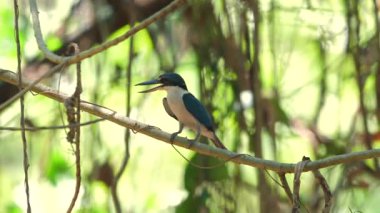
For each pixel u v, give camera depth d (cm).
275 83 1245
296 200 796
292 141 1449
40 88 882
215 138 1029
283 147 1443
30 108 1315
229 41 1210
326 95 1388
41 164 1352
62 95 875
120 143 1399
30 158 1289
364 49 1266
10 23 1340
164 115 1456
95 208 1287
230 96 1236
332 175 1344
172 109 1026
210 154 864
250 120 1263
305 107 1495
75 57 846
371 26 1344
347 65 1302
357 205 1285
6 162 1419
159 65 1339
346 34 1288
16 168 1423
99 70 1282
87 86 1302
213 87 1222
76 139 829
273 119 1238
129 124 873
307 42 1357
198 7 1223
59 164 1366
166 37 1338
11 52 1331
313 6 1323
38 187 1384
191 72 1434
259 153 1157
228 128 1235
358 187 1288
